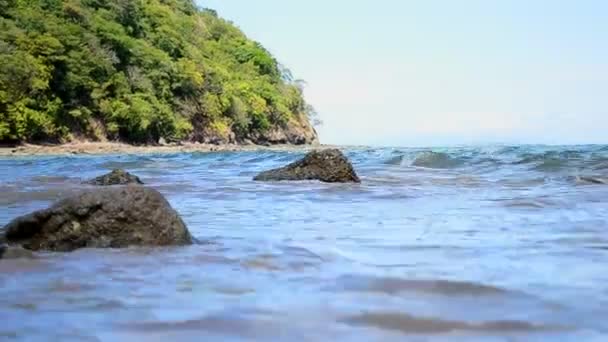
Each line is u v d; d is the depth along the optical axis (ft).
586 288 10.57
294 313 9.07
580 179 41.34
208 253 14.83
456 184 40.78
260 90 361.51
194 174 57.31
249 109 340.39
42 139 212.43
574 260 13.48
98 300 10.03
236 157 104.94
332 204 28.48
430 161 69.67
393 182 42.78
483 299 9.84
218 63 362.94
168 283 11.35
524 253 14.47
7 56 203.00
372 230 18.99
